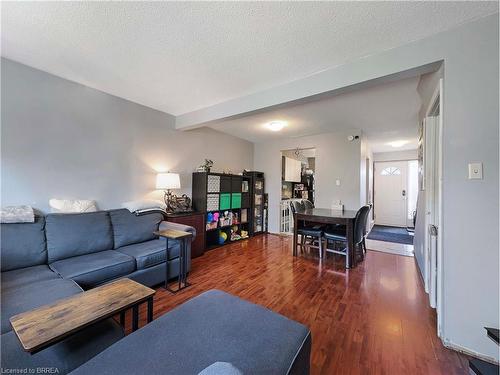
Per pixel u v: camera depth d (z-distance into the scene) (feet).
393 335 5.60
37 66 7.46
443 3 4.56
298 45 6.01
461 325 5.05
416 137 16.21
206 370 1.98
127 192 10.34
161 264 8.32
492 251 4.77
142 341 3.32
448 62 5.22
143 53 6.54
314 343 5.31
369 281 8.79
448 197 5.20
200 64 7.06
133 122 10.48
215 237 14.38
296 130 14.87
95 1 4.66
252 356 3.05
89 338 3.79
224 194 14.44
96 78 8.21
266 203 18.51
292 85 8.01
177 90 9.04
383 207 22.68
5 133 7.09
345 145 14.76
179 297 7.45
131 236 9.00
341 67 6.89
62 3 4.74
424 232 8.58
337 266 10.45
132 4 4.73
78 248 7.52
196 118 11.39
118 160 9.98
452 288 5.16
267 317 3.99
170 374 2.74
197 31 5.53
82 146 8.84
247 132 15.71
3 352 3.29
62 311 3.59
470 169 4.95
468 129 4.98
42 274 6.07
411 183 21.48
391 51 6.02
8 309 4.40
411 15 4.87
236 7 4.74
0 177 7.02
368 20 5.05
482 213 4.85
